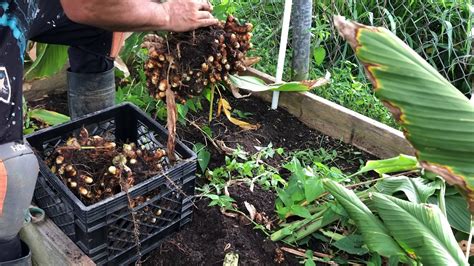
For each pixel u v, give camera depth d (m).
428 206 1.02
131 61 1.77
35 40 1.25
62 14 1.20
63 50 1.50
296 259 1.20
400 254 1.03
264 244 1.22
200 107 1.61
